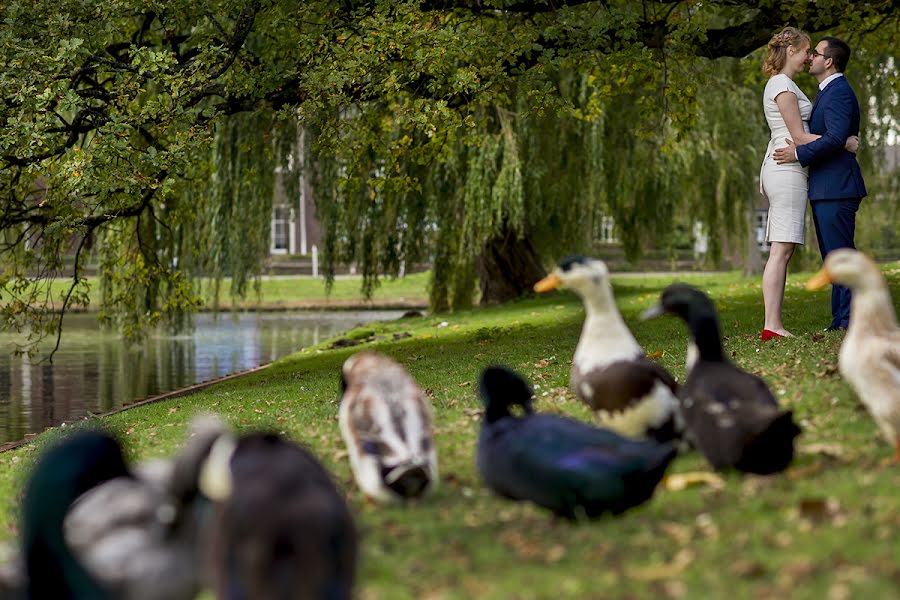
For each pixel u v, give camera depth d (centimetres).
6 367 2336
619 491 511
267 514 388
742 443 564
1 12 1482
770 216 1177
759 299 2170
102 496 450
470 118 1577
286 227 6250
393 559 505
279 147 2516
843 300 1186
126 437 1007
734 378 598
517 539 525
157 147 1611
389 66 1522
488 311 2650
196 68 1488
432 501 606
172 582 434
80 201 1538
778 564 456
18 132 1359
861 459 614
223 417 1091
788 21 1616
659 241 3048
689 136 2797
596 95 1936
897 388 578
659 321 1772
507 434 564
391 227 2723
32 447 1088
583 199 2791
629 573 464
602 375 635
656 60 1683
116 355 2573
